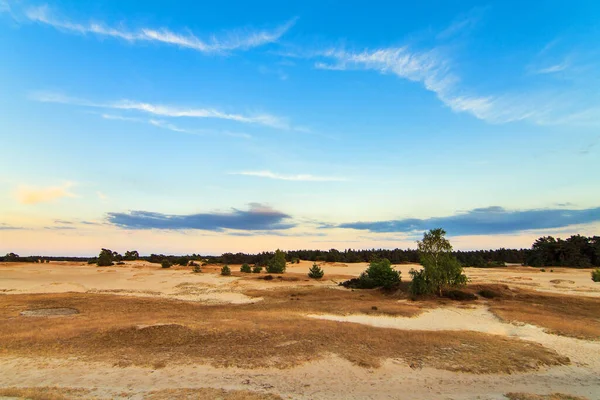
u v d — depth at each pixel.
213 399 12.22
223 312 29.95
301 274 70.19
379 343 19.22
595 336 21.75
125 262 111.38
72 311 31.09
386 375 15.16
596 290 44.53
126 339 19.56
